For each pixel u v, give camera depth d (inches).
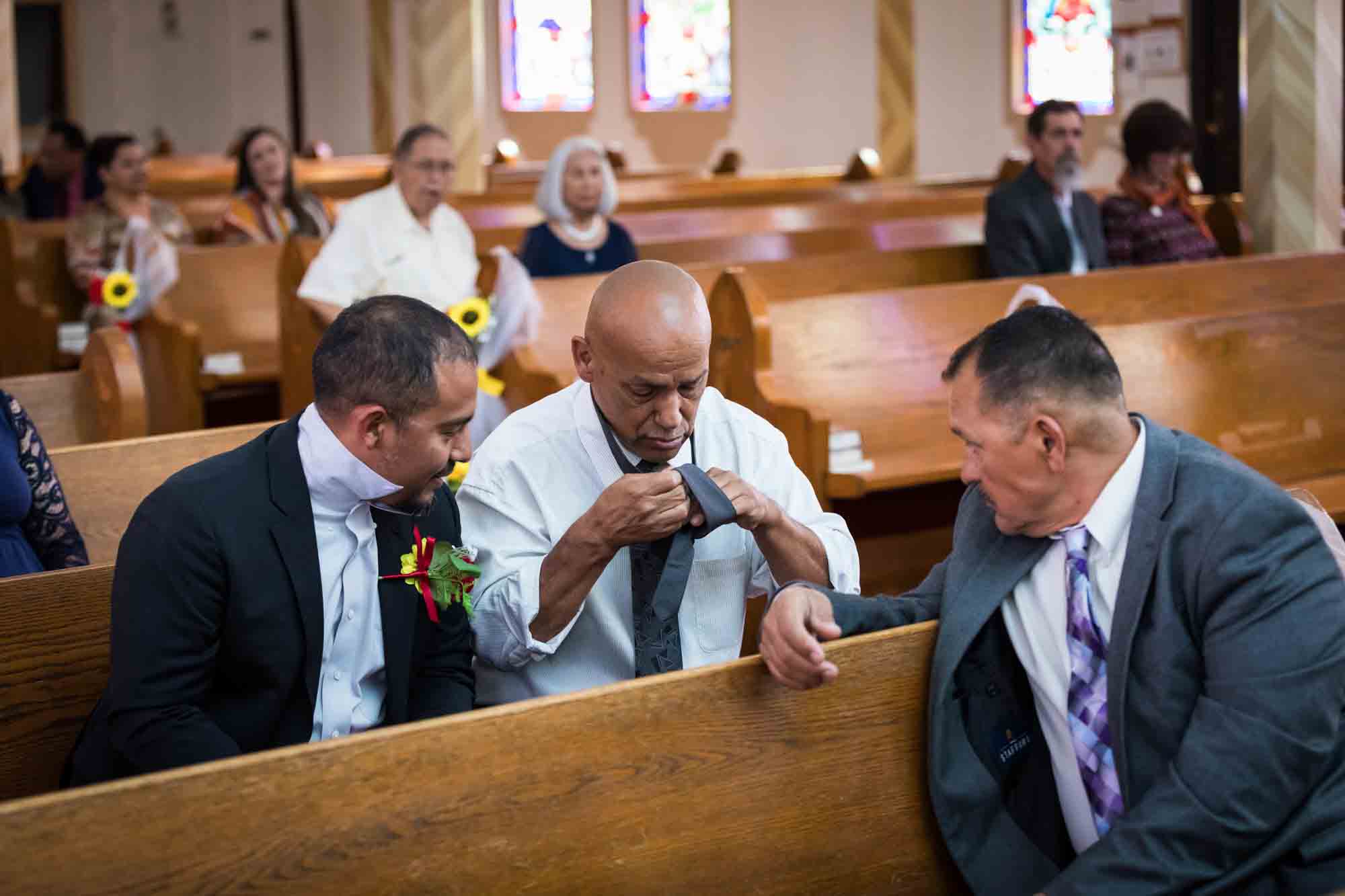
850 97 630.5
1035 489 77.4
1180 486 76.4
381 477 81.7
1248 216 265.7
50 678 93.3
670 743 73.6
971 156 588.4
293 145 674.2
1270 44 257.8
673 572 84.7
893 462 171.6
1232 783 71.4
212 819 63.3
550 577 86.0
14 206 354.9
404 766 67.0
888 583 183.0
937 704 79.3
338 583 85.4
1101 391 76.2
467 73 400.2
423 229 186.9
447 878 68.4
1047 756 81.8
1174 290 214.2
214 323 243.1
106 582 94.4
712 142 655.8
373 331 79.6
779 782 77.0
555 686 92.1
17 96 686.5
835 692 78.4
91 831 61.0
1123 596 76.3
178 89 695.7
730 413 96.0
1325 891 73.1
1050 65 570.6
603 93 650.2
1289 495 76.0
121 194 248.7
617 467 91.0
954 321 188.4
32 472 106.2
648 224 286.5
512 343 183.0
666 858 74.0
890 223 295.4
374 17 652.1
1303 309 186.4
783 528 88.5
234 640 82.1
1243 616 73.1
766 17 643.5
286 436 84.4
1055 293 200.4
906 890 81.4
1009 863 80.4
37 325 247.6
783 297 225.9
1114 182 561.3
